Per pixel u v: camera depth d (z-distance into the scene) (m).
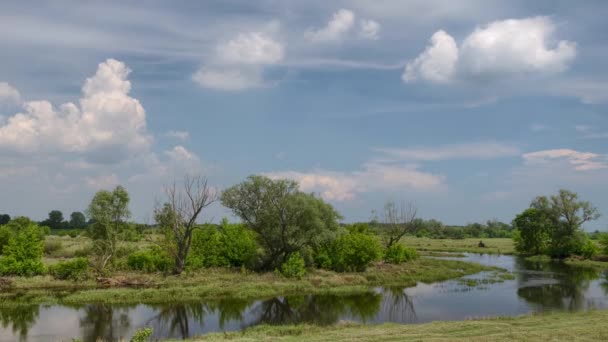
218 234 55.41
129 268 49.62
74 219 165.12
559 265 71.62
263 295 40.94
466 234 170.50
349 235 57.81
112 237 50.34
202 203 48.88
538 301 38.31
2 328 28.47
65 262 46.22
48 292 39.44
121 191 50.69
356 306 36.78
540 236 89.62
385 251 65.69
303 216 53.28
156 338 26.06
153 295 38.69
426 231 156.62
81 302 36.34
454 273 57.38
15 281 42.19
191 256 51.38
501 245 115.19
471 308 35.56
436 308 35.72
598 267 67.88
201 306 35.94
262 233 53.94
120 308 34.75
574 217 84.94
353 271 54.91
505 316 29.34
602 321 24.58
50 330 28.06
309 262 54.69
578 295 41.44
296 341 21.06
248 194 54.25
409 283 50.00
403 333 22.59
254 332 25.94
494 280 52.56
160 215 51.16
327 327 26.88
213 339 23.50
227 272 50.53
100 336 26.72
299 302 38.34
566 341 19.23
